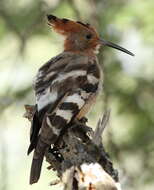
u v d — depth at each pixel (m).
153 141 13.48
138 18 13.73
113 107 13.72
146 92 13.80
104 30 13.94
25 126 15.53
